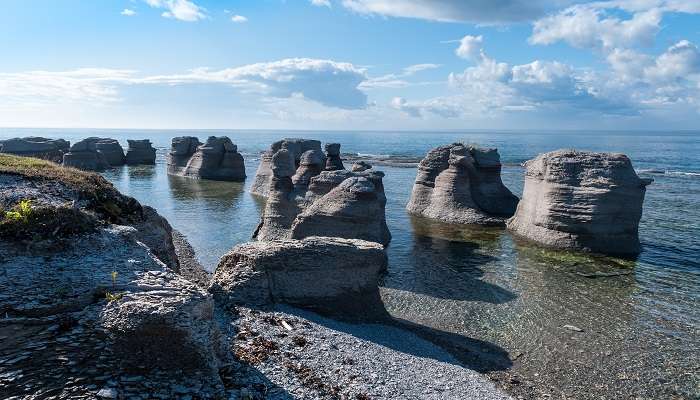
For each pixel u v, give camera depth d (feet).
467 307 81.30
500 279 97.55
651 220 159.22
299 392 42.78
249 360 46.29
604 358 63.31
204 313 41.24
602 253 119.44
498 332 71.15
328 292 68.13
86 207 66.13
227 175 287.07
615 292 90.38
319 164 156.25
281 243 70.38
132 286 42.50
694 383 57.36
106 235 50.98
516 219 149.59
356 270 70.18
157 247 75.10
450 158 172.04
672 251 121.39
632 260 113.29
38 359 34.91
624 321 76.13
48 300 40.29
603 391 55.06
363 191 112.88
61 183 67.82
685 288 92.94
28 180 65.41
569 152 131.34
